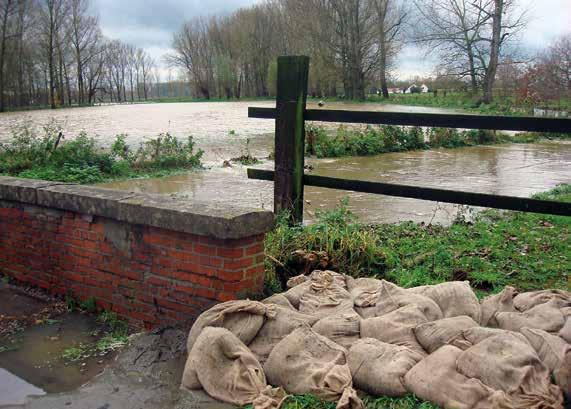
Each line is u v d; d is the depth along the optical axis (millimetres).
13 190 5816
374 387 3447
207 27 92062
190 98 104375
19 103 67000
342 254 5461
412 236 7016
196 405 3520
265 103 71625
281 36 74188
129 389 3898
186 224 4453
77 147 15406
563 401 3162
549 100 39781
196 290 4582
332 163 17656
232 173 15391
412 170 16094
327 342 3729
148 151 16781
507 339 3391
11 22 60594
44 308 5512
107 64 98250
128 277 5051
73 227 5414
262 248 4602
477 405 3094
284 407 3346
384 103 53250
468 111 39719
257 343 3994
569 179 14312
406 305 4098
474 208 10016
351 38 56750
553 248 6621
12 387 4059
